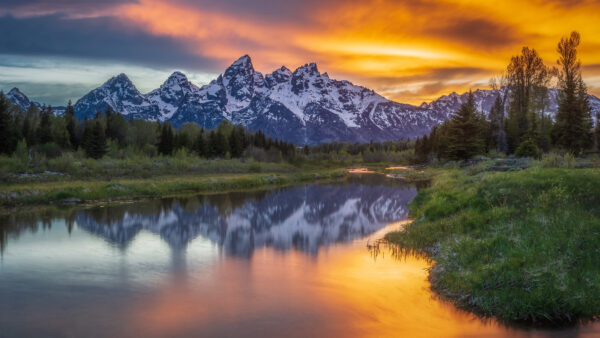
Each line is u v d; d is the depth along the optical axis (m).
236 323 8.30
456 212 16.27
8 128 59.16
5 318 8.66
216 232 19.45
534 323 7.88
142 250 15.45
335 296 9.85
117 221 22.30
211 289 10.58
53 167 44.72
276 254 14.65
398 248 14.79
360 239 17.23
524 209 13.28
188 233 19.17
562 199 12.88
